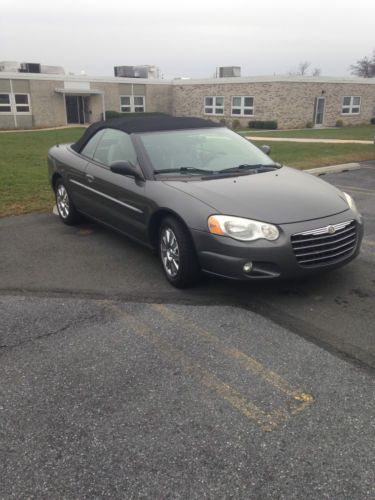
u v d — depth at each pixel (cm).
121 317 375
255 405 267
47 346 332
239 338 341
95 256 514
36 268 481
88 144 578
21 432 247
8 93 2997
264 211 386
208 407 265
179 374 297
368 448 234
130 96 3516
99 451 233
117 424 252
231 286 431
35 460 228
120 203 491
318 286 429
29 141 1866
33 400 273
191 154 487
